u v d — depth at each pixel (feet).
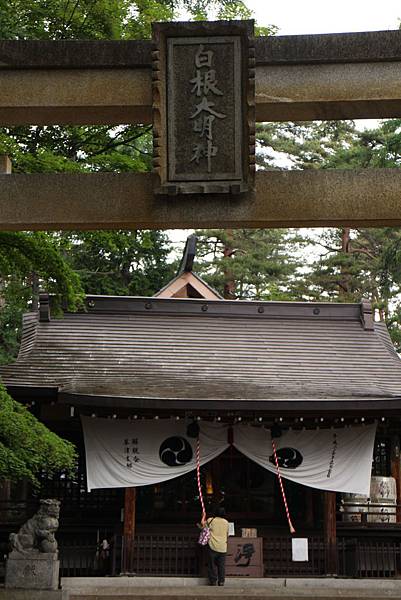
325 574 68.69
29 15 59.72
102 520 71.87
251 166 29.71
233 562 66.74
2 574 60.80
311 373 77.66
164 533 70.08
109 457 70.03
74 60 30.96
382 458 77.30
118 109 31.27
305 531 72.54
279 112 31.50
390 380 78.02
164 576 66.54
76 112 31.50
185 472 70.44
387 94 30.68
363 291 146.72
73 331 80.59
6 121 32.12
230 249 150.71
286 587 63.21
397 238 140.67
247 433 71.61
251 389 71.26
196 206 30.40
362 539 72.13
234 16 63.98
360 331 86.07
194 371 75.82
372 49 30.73
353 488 71.41
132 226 30.83
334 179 30.60
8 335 122.42
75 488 73.36
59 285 48.52
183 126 30.25
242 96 30.25
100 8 59.88
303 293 146.82
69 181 30.76
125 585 63.87
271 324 85.30
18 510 71.15
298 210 30.40
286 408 66.90
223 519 64.39
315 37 30.81
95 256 139.74
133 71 31.09
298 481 71.05
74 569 68.39
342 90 30.73
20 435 47.50
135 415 68.64
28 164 48.29
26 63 30.94
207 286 95.45
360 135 141.28
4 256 48.37
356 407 67.41
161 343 80.28
